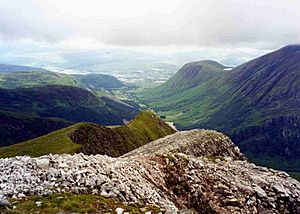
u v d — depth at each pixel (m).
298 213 40.53
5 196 20.33
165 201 27.73
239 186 38.53
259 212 37.12
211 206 33.91
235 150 67.94
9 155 87.88
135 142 137.38
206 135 65.31
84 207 19.59
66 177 23.45
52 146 94.75
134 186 26.00
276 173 48.19
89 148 105.25
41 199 20.23
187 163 38.22
